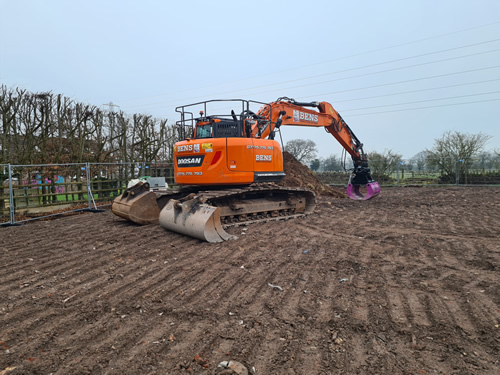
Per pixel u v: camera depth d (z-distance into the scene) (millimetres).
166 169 18422
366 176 13656
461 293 4324
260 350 3135
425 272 5141
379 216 10289
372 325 3545
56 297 4371
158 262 5773
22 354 3086
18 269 5543
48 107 13930
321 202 13820
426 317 3699
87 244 7078
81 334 3449
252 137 9133
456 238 7219
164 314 3883
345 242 7004
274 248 6543
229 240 7164
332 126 12961
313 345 3203
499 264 5355
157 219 9109
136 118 18156
